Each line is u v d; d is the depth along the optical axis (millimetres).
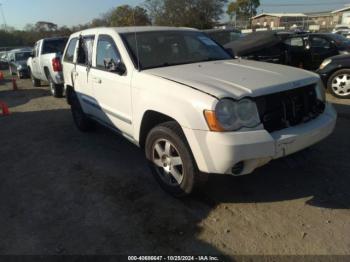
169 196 3820
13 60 17875
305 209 3426
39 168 4895
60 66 9750
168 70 3920
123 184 4184
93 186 4195
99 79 4777
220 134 3021
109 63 4324
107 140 5871
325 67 8094
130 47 4262
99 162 4918
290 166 3830
